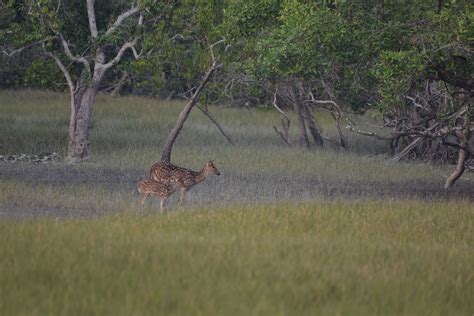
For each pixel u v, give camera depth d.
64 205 58.69
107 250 37.81
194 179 62.66
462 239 47.22
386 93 62.31
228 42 81.44
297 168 84.50
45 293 31.64
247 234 43.38
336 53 65.00
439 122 70.88
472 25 57.53
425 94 81.25
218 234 43.41
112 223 46.06
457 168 75.69
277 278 34.59
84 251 37.69
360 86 73.19
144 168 82.00
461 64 62.12
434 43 60.09
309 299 32.28
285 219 48.88
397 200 63.28
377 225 48.88
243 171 81.06
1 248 38.03
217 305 30.80
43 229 42.88
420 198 68.12
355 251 40.41
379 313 31.52
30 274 33.97
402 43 62.47
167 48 86.88
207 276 34.00
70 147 87.00
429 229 48.94
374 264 38.09
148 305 30.59
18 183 67.94
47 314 29.44
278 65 67.94
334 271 36.00
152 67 87.38
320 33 63.75
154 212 55.16
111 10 97.88
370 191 71.56
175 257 37.03
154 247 38.94
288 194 66.56
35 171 76.81
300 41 65.50
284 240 41.81
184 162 86.88
